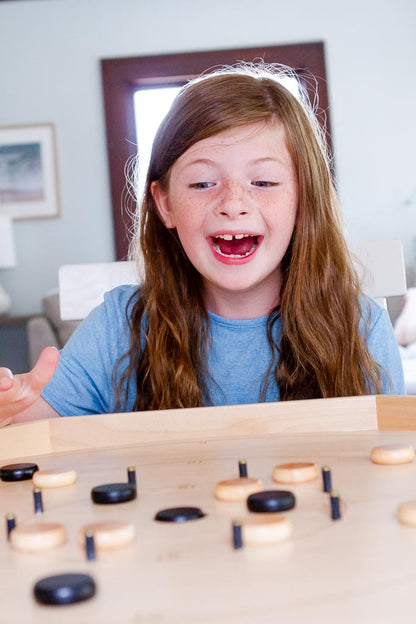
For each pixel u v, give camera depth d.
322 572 0.34
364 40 4.75
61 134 4.74
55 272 4.75
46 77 4.75
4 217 4.33
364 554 0.36
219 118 0.96
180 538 0.40
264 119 0.97
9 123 4.76
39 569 0.37
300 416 0.74
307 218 1.04
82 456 0.68
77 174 4.73
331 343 1.04
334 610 0.30
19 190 4.73
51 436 0.74
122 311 1.12
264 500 0.44
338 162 4.77
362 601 0.31
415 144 4.75
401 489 0.48
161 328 1.05
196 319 1.07
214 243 0.99
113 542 0.39
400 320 3.63
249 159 0.96
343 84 4.75
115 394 1.07
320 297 1.05
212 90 0.98
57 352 0.70
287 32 4.75
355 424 0.74
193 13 4.75
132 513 0.47
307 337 1.03
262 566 0.35
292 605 0.31
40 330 3.93
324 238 1.06
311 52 4.73
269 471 0.56
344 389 1.03
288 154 1.00
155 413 0.74
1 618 0.31
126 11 4.75
